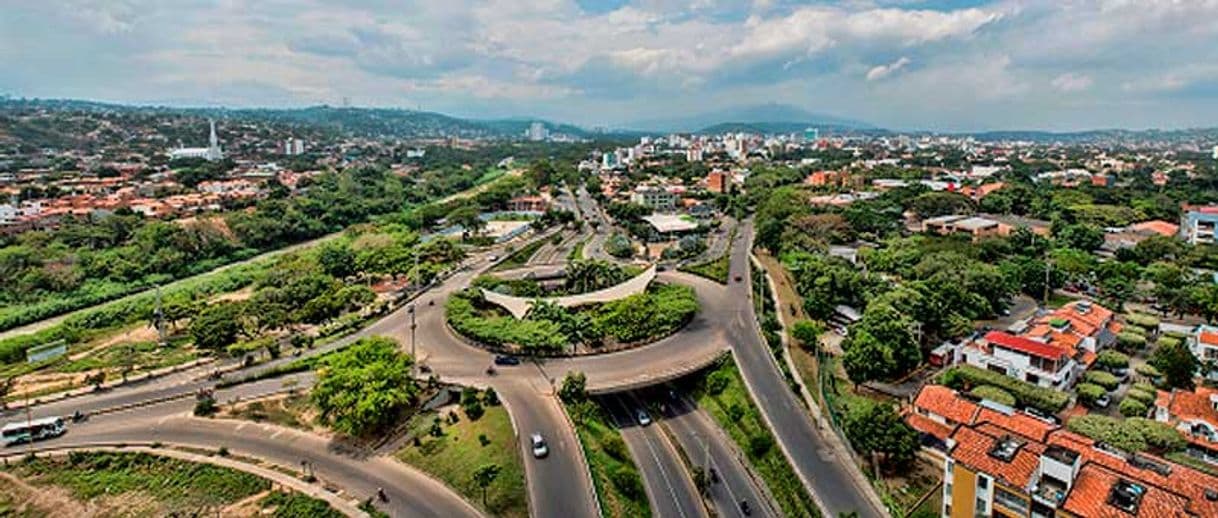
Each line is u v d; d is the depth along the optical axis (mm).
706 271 159375
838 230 191875
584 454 77188
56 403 93688
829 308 121812
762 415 89375
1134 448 73438
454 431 83188
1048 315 113438
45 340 127125
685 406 99438
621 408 98625
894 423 75312
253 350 113688
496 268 171625
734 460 84188
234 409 90062
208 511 69188
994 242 166750
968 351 101000
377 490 71938
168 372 105625
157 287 162500
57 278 163750
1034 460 61594
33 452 79312
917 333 105438
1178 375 90125
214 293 168125
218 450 79812
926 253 159875
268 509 68750
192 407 91688
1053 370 91062
